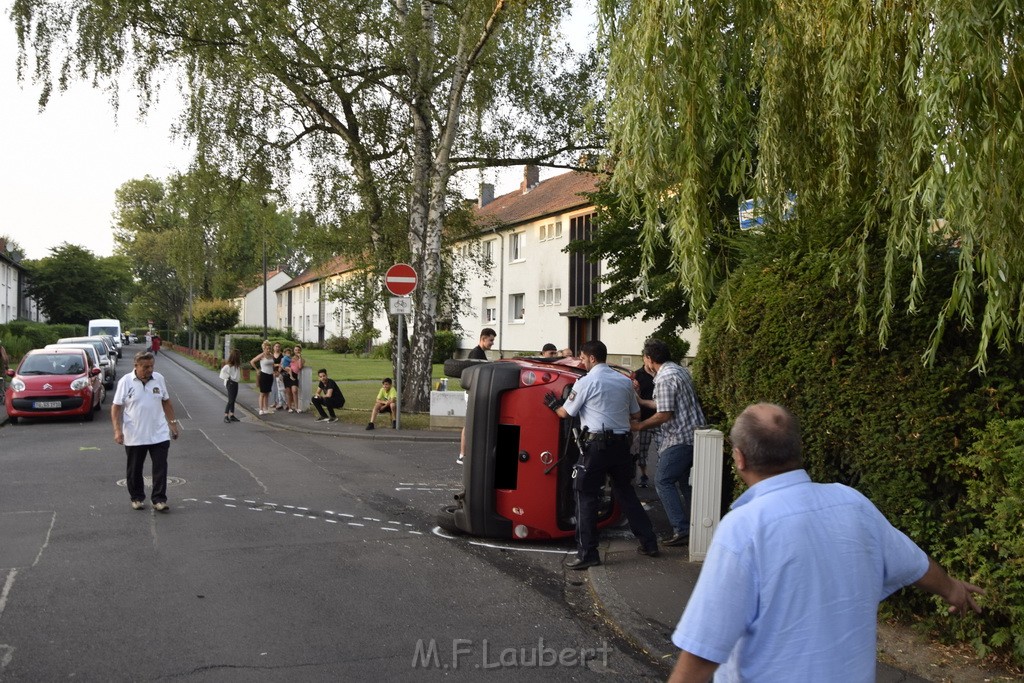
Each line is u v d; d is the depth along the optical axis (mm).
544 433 7262
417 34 16734
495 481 7398
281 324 101375
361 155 18531
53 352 19844
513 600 5871
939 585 2406
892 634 4922
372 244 18984
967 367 4684
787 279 5730
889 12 5250
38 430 16625
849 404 5129
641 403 7613
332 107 18953
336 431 16125
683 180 5617
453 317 20500
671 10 5562
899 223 4965
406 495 9781
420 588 6105
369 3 16391
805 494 2275
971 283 4387
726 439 6766
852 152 5453
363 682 4355
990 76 4500
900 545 2336
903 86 5160
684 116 5605
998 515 4254
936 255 5160
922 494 4852
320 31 16453
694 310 5676
